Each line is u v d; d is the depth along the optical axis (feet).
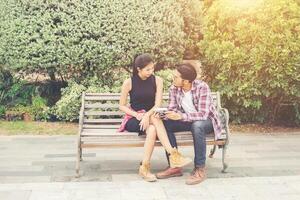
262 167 20.58
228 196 17.03
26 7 27.53
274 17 26.03
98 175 19.33
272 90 26.94
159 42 27.43
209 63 27.84
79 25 26.89
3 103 30.14
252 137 26.13
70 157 21.93
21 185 18.10
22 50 27.37
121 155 22.39
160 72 27.71
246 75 26.48
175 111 19.71
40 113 28.76
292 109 29.22
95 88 27.43
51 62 27.48
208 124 19.06
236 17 26.94
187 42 29.45
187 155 22.56
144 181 18.57
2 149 23.27
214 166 20.67
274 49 25.73
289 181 18.63
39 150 23.12
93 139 18.97
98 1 26.94
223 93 27.35
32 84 30.42
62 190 17.54
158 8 27.50
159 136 18.75
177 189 17.70
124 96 19.97
